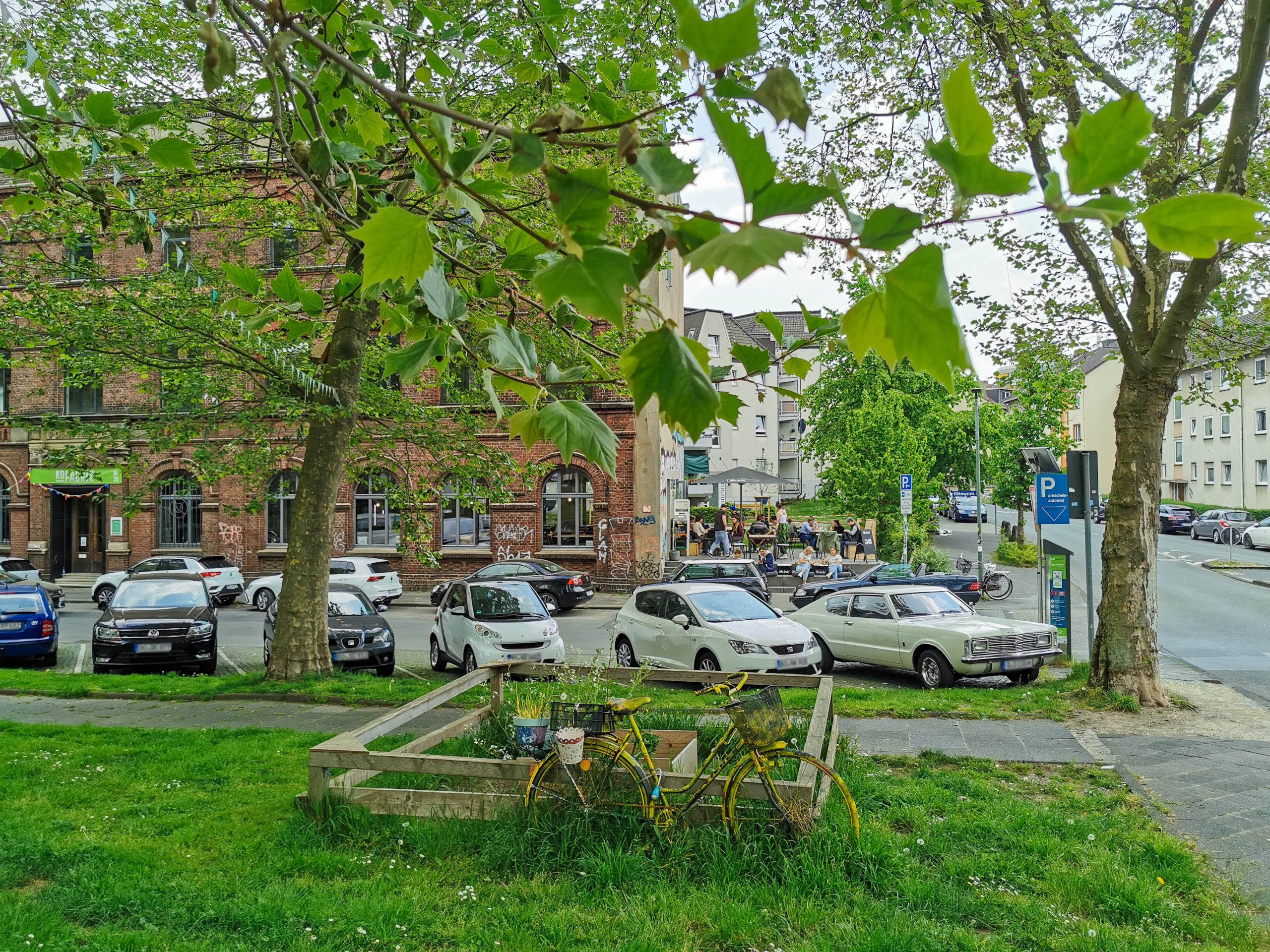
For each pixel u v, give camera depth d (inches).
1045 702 414.6
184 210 422.0
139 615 583.2
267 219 455.8
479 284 108.0
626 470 1046.4
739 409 73.6
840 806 237.3
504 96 350.9
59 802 262.1
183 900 186.5
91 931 173.0
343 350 461.7
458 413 500.4
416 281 67.9
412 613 956.6
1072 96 415.2
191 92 409.7
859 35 408.8
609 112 128.7
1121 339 413.7
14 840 217.3
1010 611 872.3
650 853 208.2
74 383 482.6
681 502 1362.0
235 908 181.5
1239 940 179.2
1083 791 283.1
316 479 489.1
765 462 2450.8
